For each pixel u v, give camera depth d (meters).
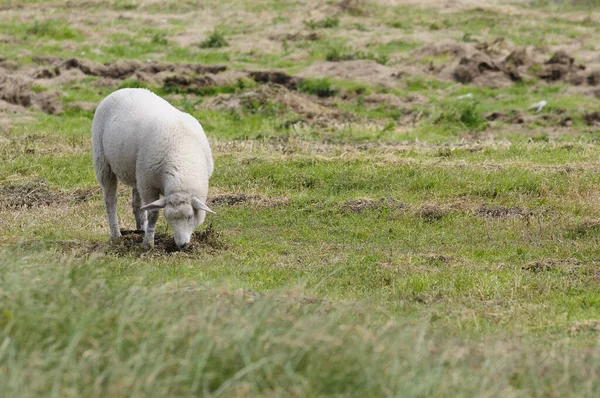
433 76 66.44
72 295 17.22
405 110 58.91
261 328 15.89
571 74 66.31
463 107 57.47
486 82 65.12
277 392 13.94
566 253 28.89
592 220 31.83
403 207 34.09
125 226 32.53
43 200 36.56
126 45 76.94
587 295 24.56
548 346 18.97
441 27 85.25
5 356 14.53
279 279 25.23
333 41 78.19
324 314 18.45
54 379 13.73
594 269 26.97
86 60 68.06
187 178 26.81
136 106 27.97
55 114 57.00
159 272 23.77
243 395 13.77
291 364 14.74
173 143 26.97
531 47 74.94
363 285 25.30
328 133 52.34
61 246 27.97
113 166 28.53
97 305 16.78
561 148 44.78
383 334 16.02
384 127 54.41
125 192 37.62
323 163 40.78
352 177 38.31
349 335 15.93
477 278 25.89
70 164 41.81
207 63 71.50
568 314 22.67
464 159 42.25
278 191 37.38
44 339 15.22
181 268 25.66
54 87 62.16
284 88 59.47
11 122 52.91
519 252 29.22
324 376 14.43
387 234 31.50
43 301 16.67
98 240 29.84
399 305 22.95
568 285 25.44
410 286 25.12
